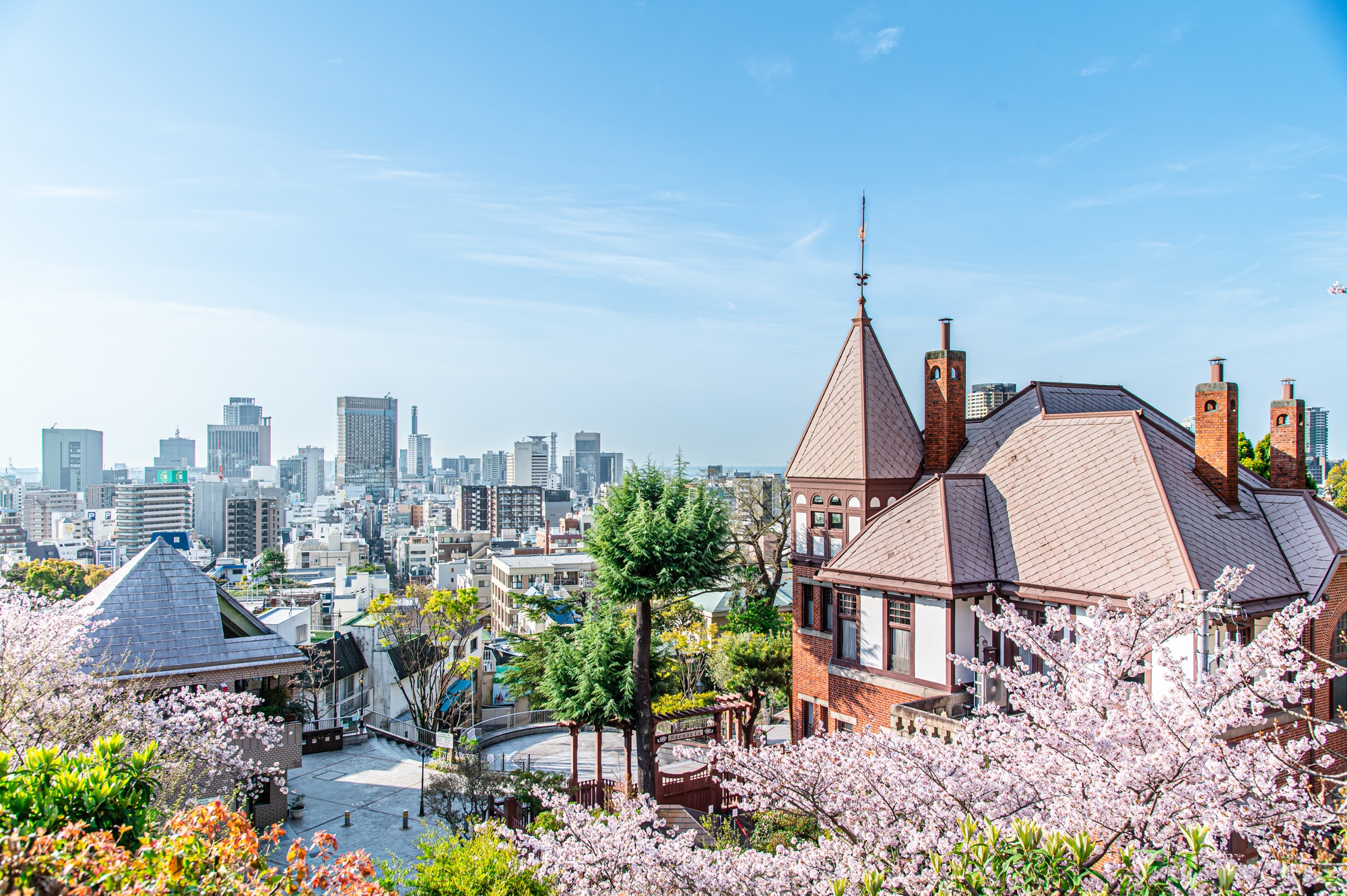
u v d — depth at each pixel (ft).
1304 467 76.79
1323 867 29.84
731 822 70.85
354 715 175.83
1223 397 66.95
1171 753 32.12
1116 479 67.36
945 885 26.22
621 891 37.73
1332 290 31.73
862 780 40.16
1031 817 34.32
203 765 56.70
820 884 32.53
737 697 110.32
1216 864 27.48
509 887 41.88
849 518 83.61
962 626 68.03
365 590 357.20
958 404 85.87
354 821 84.43
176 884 21.85
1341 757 38.63
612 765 130.82
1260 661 37.29
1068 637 61.93
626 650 86.84
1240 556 61.11
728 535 92.89
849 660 77.41
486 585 420.36
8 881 19.27
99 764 27.94
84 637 58.85
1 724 44.11
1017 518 71.56
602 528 87.10
